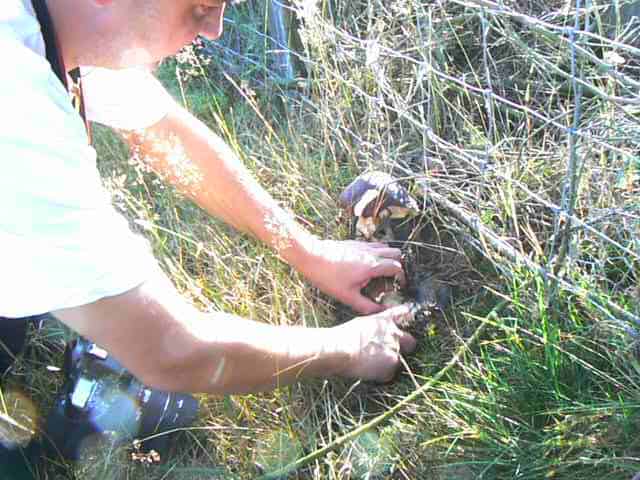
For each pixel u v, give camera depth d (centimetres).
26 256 128
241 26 296
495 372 183
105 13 129
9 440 174
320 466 180
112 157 255
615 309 176
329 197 236
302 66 284
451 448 175
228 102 279
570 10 234
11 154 122
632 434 164
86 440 179
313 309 204
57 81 129
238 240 223
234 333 162
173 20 131
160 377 153
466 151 216
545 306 183
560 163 209
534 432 172
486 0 205
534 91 241
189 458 187
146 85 184
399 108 233
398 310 200
